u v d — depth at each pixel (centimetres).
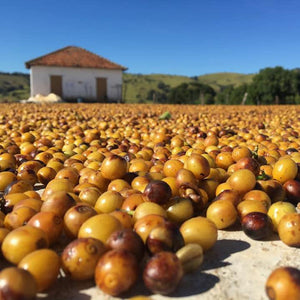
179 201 13
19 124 42
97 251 10
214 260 11
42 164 20
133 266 9
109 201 13
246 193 15
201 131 34
